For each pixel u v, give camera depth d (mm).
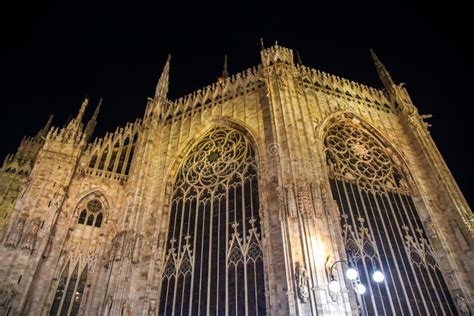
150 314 32094
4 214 54625
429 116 48875
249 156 40625
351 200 37188
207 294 32656
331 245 28953
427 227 37375
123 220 37531
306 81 47688
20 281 33312
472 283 33062
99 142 48438
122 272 33375
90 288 35500
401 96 50062
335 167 39469
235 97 47750
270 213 33969
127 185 42656
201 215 38562
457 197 38469
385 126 46406
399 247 35094
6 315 31141
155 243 36594
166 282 34656
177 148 45250
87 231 39656
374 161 42438
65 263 36906
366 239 34469
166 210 39906
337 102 46656
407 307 31078
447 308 32062
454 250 35438
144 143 45562
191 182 41969
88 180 43469
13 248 34812
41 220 37656
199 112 48875
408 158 43031
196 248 36094
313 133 40219
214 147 44094
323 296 25984
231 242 34938
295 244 28984
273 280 30109
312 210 30672
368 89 51375
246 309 30500
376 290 31359
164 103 51969
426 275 33781
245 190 38188
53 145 44625
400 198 39688
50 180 41094
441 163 41812
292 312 26234
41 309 33250
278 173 34406
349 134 44281
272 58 47094
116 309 31094
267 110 42844
